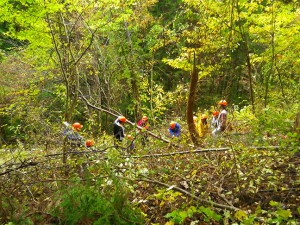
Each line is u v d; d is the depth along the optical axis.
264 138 5.06
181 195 4.23
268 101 8.78
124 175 4.45
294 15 8.15
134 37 13.59
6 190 4.20
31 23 6.68
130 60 13.40
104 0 7.47
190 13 8.03
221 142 5.43
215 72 9.20
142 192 4.50
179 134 7.38
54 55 9.02
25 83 11.72
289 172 4.27
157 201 4.19
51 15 7.20
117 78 14.16
